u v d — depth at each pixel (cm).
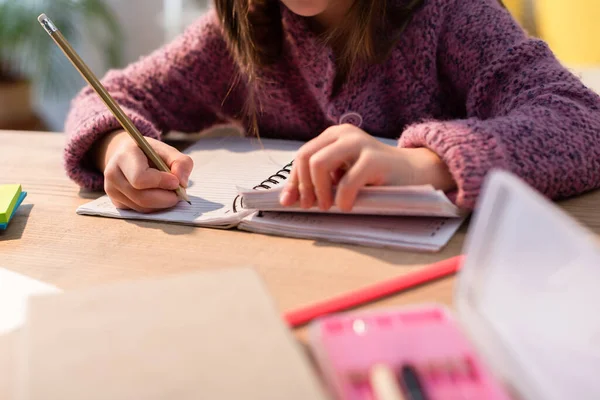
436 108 86
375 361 31
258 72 91
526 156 58
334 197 53
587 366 27
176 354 29
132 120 78
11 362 35
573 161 60
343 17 83
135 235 57
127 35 247
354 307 40
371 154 53
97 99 90
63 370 28
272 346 29
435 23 82
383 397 27
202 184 69
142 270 49
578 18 157
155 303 33
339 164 53
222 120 104
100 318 32
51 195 71
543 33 165
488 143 56
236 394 26
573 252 28
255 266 48
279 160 77
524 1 167
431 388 29
